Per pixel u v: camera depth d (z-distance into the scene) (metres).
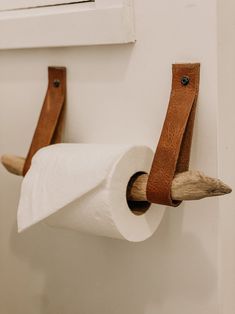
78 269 0.72
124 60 0.60
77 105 0.66
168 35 0.56
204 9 0.54
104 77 0.63
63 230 0.72
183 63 0.56
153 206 0.57
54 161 0.57
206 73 0.55
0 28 0.67
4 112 0.73
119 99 0.62
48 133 0.66
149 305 0.66
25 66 0.69
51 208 0.54
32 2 0.66
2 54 0.71
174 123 0.55
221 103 0.56
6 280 0.80
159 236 0.63
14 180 0.75
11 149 0.74
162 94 0.58
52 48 0.66
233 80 0.59
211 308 0.61
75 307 0.73
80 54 0.64
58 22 0.62
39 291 0.77
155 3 0.56
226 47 0.56
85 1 0.62
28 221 0.56
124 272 0.67
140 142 0.61
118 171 0.52
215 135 0.56
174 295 0.64
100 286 0.70
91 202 0.53
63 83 0.66
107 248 0.68
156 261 0.64
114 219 0.53
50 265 0.75
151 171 0.54
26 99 0.71
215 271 0.60
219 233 0.59
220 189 0.50
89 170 0.53
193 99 0.55
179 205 0.61
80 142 0.67
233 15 0.57
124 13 0.57
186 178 0.51
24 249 0.77
